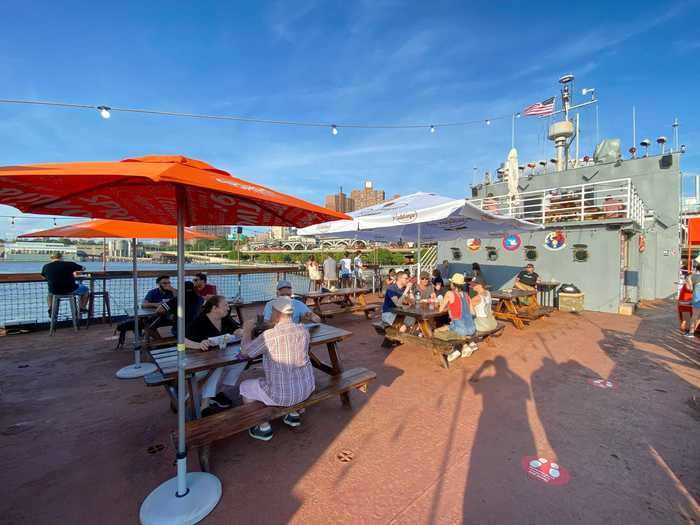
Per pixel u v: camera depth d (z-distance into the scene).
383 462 3.11
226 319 4.35
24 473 2.92
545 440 3.49
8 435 3.53
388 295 6.98
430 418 3.93
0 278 7.62
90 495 2.67
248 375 5.29
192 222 4.12
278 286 4.71
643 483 2.84
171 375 3.07
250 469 2.99
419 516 2.47
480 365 5.82
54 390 4.66
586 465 3.08
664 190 15.09
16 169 1.77
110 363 5.77
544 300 12.60
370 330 8.48
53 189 2.26
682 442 3.46
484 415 4.02
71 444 3.37
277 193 2.68
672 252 15.09
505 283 13.99
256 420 3.00
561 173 17.05
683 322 8.44
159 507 2.45
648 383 5.04
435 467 3.04
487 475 2.93
